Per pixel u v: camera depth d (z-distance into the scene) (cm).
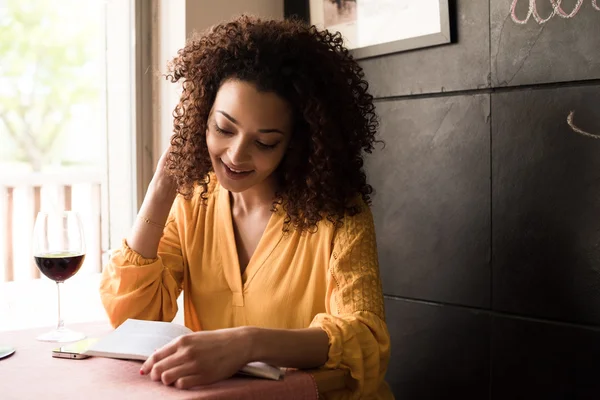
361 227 134
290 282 134
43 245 134
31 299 227
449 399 175
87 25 228
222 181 131
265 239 137
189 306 150
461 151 169
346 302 124
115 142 214
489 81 163
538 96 155
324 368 114
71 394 98
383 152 186
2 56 242
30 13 238
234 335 106
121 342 115
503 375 164
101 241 243
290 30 134
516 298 161
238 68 128
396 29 179
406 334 183
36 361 114
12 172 249
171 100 204
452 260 172
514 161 160
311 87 128
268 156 128
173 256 147
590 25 145
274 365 109
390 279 186
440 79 172
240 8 208
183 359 102
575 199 150
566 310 153
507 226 162
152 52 207
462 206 170
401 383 185
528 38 155
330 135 130
